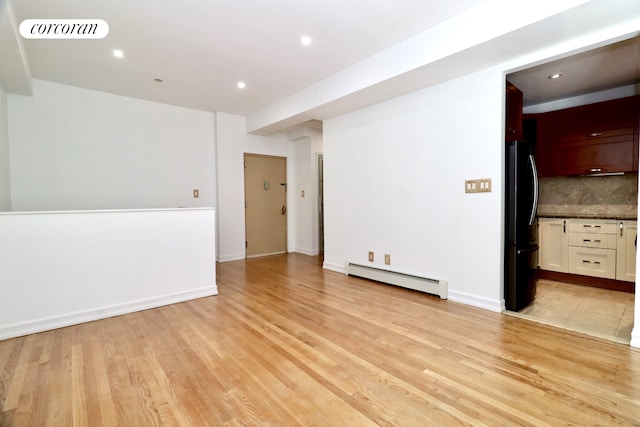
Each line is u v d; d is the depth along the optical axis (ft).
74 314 8.34
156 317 8.79
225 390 5.32
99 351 6.75
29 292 7.78
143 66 10.68
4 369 6.04
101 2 7.06
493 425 4.39
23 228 7.72
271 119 15.21
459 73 9.14
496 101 8.61
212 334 7.58
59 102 12.34
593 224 11.34
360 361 6.22
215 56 9.94
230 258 17.11
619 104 10.87
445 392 5.17
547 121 12.49
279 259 17.43
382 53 9.64
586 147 11.60
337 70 11.16
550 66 9.55
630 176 11.63
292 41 9.00
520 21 6.64
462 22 7.62
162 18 7.75
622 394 5.02
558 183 13.26
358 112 12.79
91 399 5.09
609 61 9.19
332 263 14.48
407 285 11.10
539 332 7.46
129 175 14.11
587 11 6.05
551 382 5.39
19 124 11.57
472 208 9.29
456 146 9.59
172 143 15.38
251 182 18.07
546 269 12.54
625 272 10.70
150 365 6.15
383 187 11.94
